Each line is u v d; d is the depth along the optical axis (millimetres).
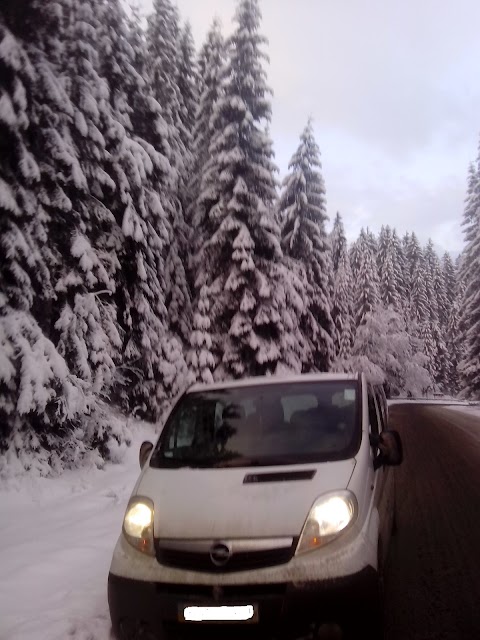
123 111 15898
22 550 6375
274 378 5520
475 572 5332
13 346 9633
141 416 17188
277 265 20625
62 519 7938
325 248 27797
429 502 8289
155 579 3678
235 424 4875
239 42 21078
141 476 4578
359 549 3664
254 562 3586
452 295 100500
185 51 26047
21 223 10352
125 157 14539
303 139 28484
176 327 20156
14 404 9609
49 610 4645
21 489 9203
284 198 28062
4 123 9680
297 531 3652
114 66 15711
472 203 46219
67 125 11922
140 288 16031
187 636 3566
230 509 3812
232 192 20172
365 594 3551
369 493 4172
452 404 51531
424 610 4539
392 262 81938
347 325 49125
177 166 21266
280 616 3455
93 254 12008
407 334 56250
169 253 20312
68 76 12445
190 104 25797
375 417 5395
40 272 10398
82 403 10516
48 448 10602
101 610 4613
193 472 4324
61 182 11312
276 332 20328
